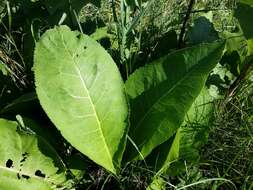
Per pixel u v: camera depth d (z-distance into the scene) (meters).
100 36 0.61
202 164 0.55
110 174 0.52
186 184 0.51
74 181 0.52
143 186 0.53
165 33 0.64
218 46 0.49
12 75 0.57
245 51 0.62
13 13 0.62
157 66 0.52
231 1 0.78
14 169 0.48
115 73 0.50
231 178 0.54
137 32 0.66
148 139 0.51
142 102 0.52
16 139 0.48
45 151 0.49
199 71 0.50
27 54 0.59
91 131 0.49
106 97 0.50
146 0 0.61
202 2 0.77
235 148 0.56
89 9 0.71
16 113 0.54
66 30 0.48
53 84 0.48
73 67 0.48
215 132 0.57
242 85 0.61
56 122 0.48
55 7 0.56
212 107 0.54
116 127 0.51
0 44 0.61
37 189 0.48
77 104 0.49
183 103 0.50
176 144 0.50
